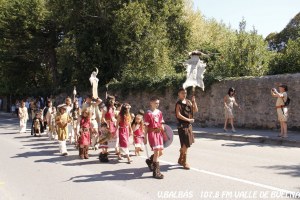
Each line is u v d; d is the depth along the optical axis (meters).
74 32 30.22
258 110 17.48
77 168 9.82
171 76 22.83
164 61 29.06
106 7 28.56
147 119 8.55
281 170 9.05
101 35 29.44
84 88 30.83
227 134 16.02
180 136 9.19
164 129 9.06
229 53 21.02
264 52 20.78
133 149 12.96
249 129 17.84
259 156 11.19
